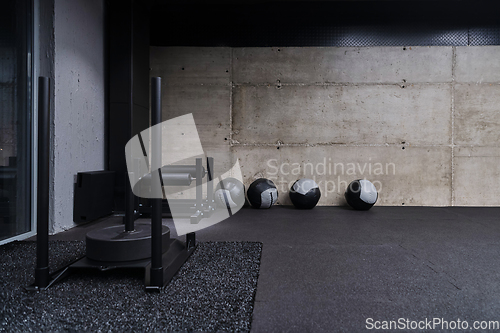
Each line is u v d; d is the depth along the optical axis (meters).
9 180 2.40
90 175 2.99
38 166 1.48
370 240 2.55
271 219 3.47
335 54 4.39
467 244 2.43
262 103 4.44
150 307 1.34
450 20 4.34
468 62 4.32
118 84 3.59
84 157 3.17
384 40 4.39
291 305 1.39
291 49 4.41
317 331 1.18
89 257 1.70
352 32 4.40
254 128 4.45
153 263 1.51
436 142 4.36
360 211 3.98
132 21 3.61
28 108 2.59
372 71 4.38
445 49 4.33
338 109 4.41
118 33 3.59
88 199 2.99
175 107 4.45
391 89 4.38
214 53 4.43
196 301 1.40
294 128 4.43
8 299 1.41
